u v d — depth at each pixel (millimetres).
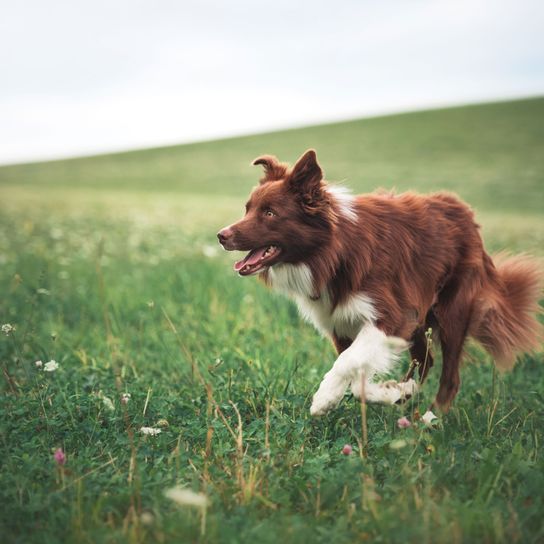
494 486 3547
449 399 5234
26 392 5207
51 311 8281
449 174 32438
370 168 34938
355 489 3613
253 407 4922
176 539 3096
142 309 8594
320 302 5172
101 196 30875
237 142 49750
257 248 4980
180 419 4758
